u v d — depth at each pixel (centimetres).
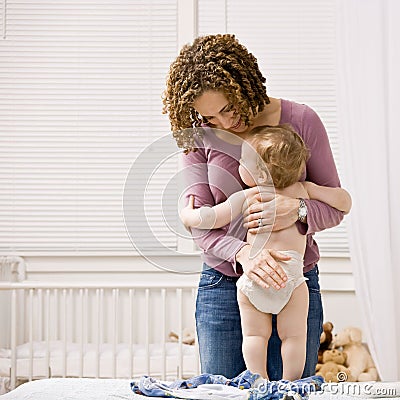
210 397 174
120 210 409
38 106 414
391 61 356
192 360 356
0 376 352
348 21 361
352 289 393
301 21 407
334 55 401
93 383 200
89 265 406
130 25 416
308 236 224
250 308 215
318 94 405
